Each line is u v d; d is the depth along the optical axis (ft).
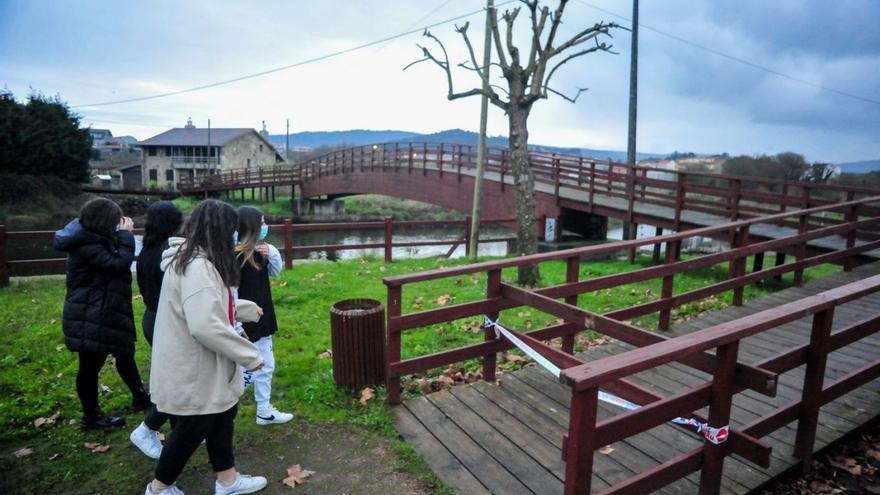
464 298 25.94
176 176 193.47
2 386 14.60
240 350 8.32
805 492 10.61
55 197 117.91
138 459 11.37
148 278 10.93
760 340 18.54
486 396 14.01
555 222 51.37
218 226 8.50
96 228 11.25
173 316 8.47
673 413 8.44
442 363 13.93
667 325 19.90
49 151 119.14
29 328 19.70
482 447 11.60
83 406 12.34
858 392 14.21
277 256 12.15
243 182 139.33
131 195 146.72
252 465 11.08
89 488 10.37
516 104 28.94
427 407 13.39
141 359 16.83
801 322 20.52
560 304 11.79
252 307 9.75
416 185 79.82
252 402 13.99
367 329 14.11
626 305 24.52
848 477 11.15
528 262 14.34
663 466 8.77
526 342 12.41
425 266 36.14
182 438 8.77
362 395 13.85
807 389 10.87
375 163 95.81
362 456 11.41
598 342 18.93
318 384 14.67
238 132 202.28
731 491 10.12
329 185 118.73
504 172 59.36
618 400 9.95
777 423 10.46
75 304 11.47
